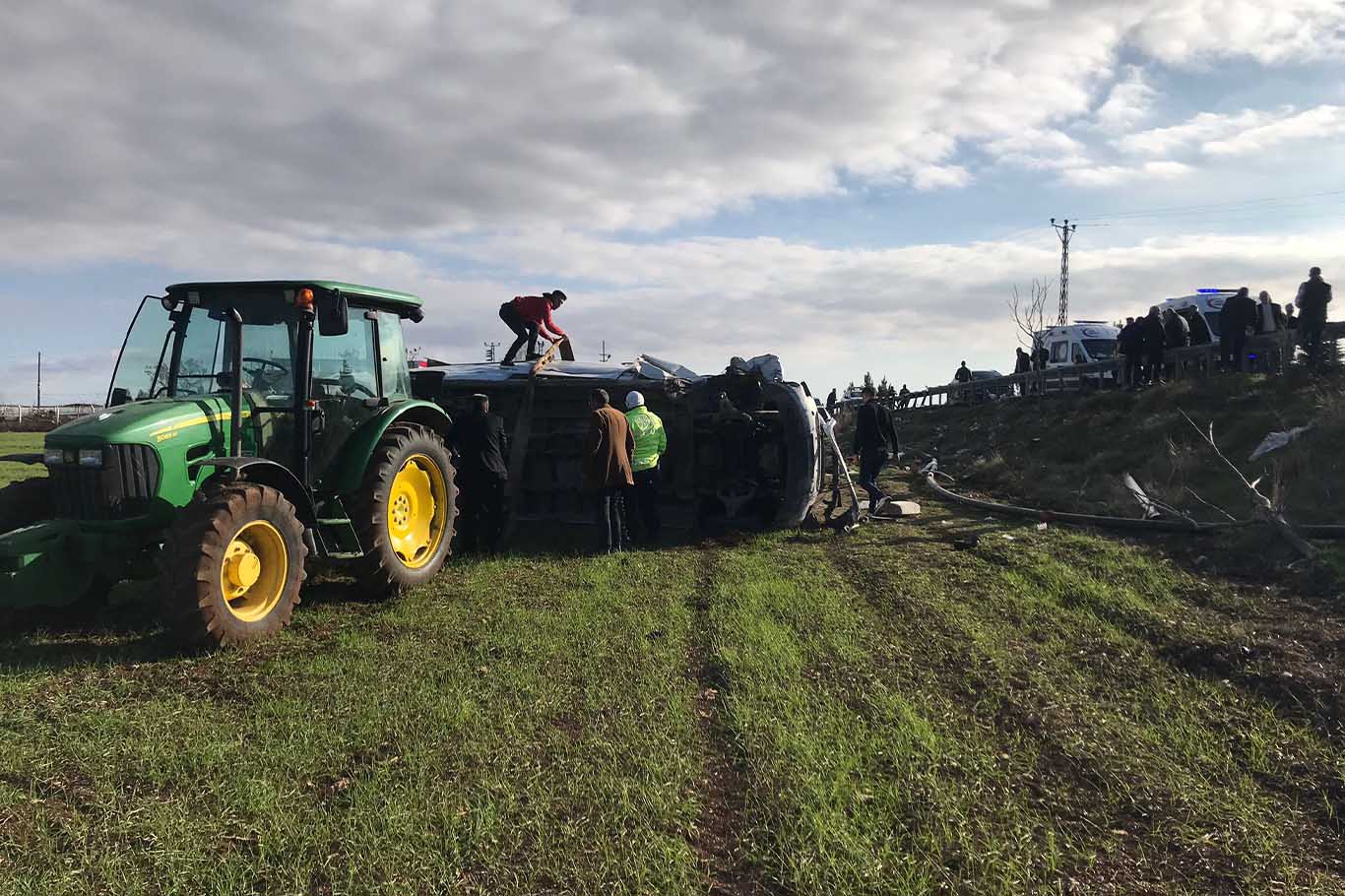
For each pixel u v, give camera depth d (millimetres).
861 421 10898
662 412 9914
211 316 6086
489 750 3459
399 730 3668
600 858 2666
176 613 4633
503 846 2748
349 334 6535
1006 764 3389
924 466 16953
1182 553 7289
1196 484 10047
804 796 3029
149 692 4180
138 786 3176
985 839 2799
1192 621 5262
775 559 7766
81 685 4246
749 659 4602
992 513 10641
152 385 5945
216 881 2531
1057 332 23516
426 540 6840
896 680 4336
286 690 4184
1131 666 4566
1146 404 14539
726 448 9812
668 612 5711
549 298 11023
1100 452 13398
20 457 5375
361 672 4449
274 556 5234
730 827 2904
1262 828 2893
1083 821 2955
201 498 4891
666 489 9781
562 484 9805
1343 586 5746
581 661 4637
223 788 3146
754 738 3539
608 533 8359
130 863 2629
